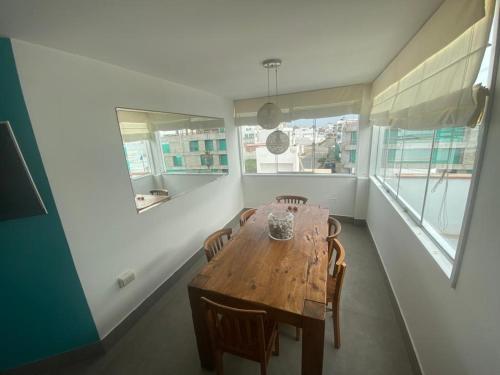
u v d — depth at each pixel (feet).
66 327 5.66
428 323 4.77
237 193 14.79
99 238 6.00
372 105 10.72
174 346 6.23
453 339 3.80
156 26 4.41
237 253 5.93
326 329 6.40
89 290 5.81
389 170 9.48
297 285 4.65
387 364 5.44
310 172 14.06
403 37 5.51
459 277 3.66
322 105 12.09
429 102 4.56
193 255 10.14
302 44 5.75
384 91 8.38
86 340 5.90
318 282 4.73
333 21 4.64
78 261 5.54
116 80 6.40
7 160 3.51
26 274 5.07
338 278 5.21
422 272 5.17
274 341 5.03
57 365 5.75
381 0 3.96
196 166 10.26
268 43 5.57
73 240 5.43
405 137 7.51
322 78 9.56
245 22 4.49
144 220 7.40
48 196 4.95
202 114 10.69
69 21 3.95
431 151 5.49
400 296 6.62
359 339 6.07
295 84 10.41
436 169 5.38
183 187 9.36
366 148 12.10
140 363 5.81
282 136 8.62
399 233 6.97
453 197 4.59
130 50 5.43
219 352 4.74
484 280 3.06
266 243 6.40
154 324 6.98
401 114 6.25
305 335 4.03
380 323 6.54
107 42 4.91
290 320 4.07
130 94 6.86
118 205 6.50
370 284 8.13
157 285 8.06
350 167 13.20
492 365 2.88
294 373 5.31
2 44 4.25
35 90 4.67
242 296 4.40
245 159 15.28
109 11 3.76
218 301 4.62
